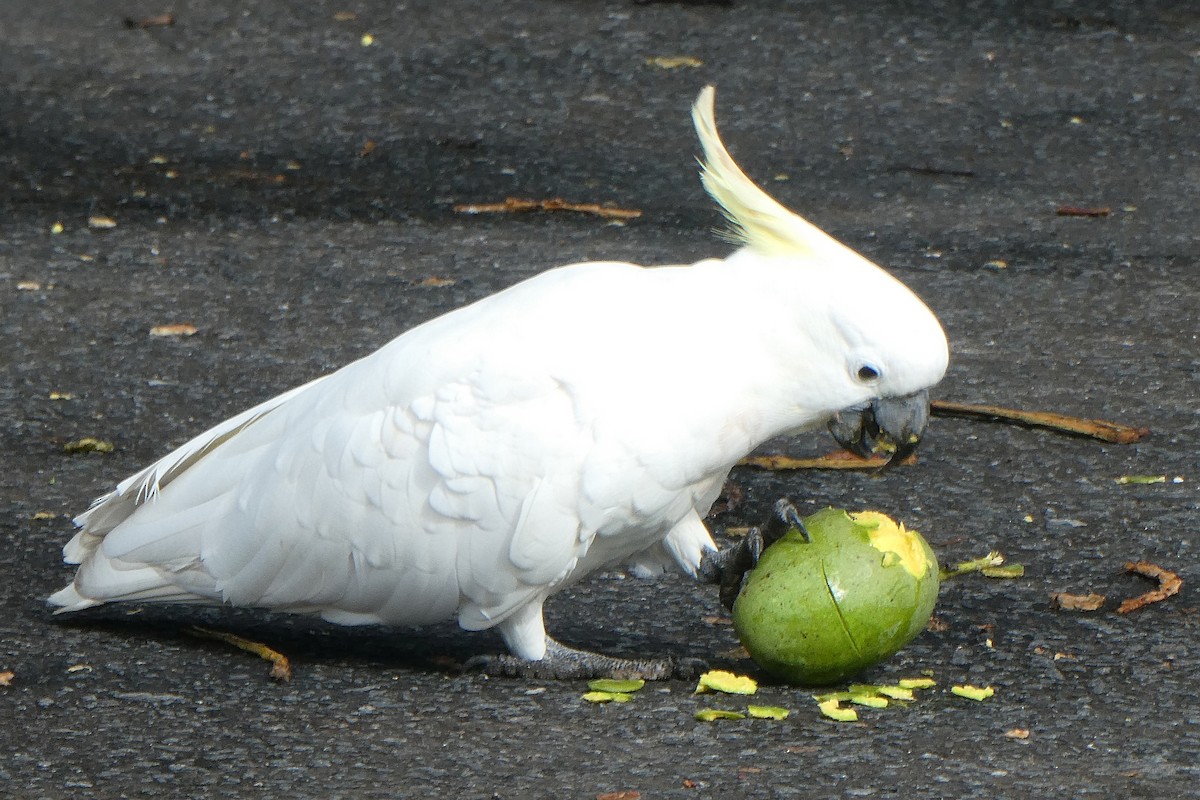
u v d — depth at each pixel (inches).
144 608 732.7
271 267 1178.6
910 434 634.2
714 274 645.3
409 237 1231.5
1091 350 1035.3
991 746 585.3
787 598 607.2
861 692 627.5
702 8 1728.6
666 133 1430.9
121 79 1572.3
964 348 1040.2
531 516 620.7
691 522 683.4
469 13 1732.3
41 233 1237.1
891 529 621.9
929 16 1694.1
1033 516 831.1
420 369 636.1
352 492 637.3
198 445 680.4
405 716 617.9
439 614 658.8
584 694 639.1
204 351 1040.8
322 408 653.9
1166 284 1133.7
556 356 621.3
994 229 1231.5
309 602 666.2
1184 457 892.0
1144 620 708.7
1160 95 1496.1
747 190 641.6
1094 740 591.5
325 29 1696.6
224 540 658.2
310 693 640.4
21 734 599.5
